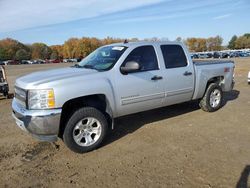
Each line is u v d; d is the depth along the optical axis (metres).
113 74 5.03
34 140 5.41
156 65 5.70
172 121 6.34
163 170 3.99
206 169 3.98
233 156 4.38
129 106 5.29
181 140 5.13
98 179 3.82
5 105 9.40
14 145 5.17
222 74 7.20
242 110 7.27
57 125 4.39
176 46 6.17
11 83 18.41
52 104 4.33
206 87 6.95
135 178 3.80
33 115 4.28
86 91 4.62
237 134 5.39
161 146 4.88
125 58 5.23
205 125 6.00
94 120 4.76
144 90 5.43
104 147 4.94
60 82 4.43
